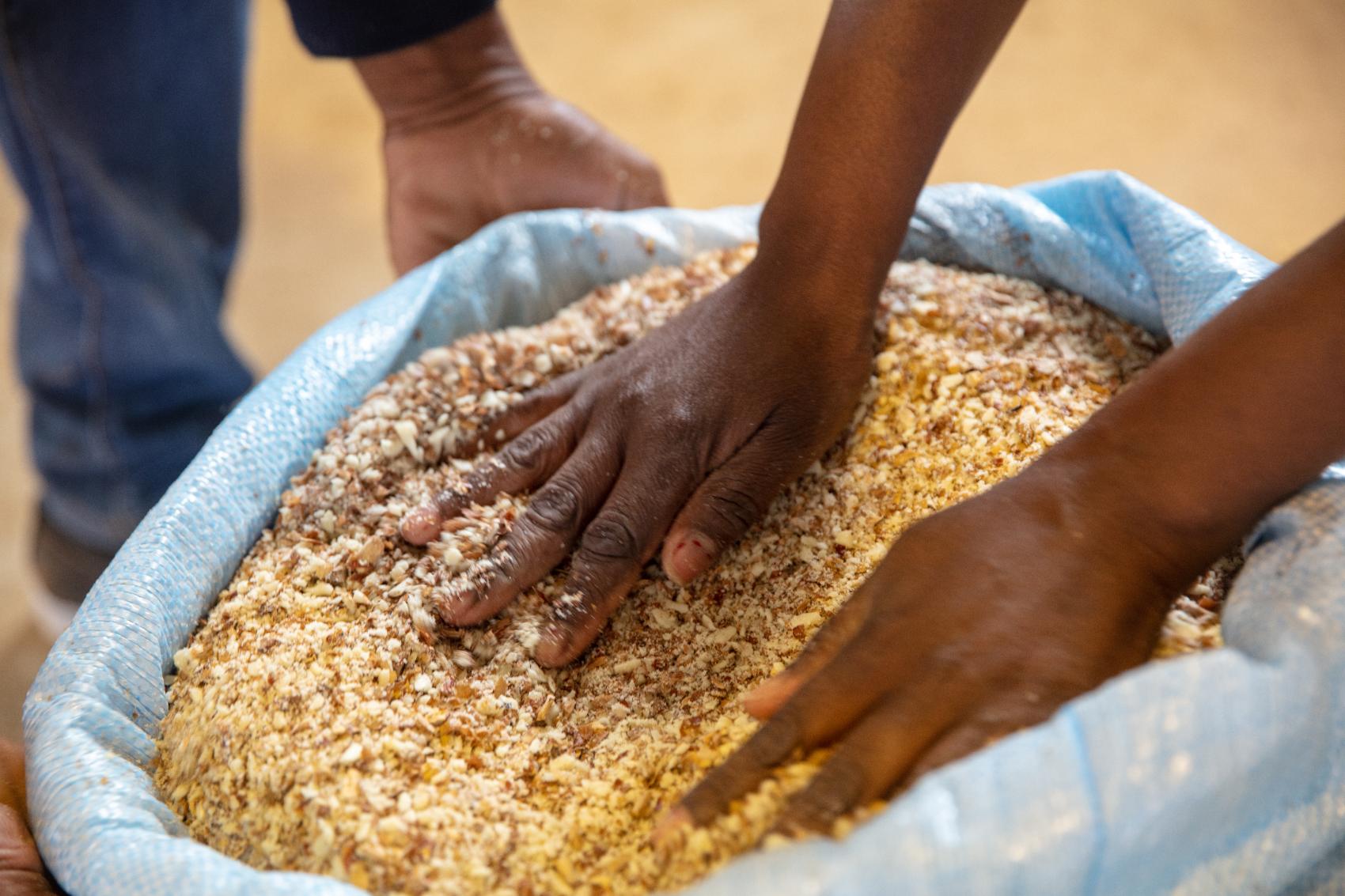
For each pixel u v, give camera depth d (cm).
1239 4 261
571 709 75
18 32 132
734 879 47
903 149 82
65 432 165
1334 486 63
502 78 117
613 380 85
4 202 245
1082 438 63
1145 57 249
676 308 95
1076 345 90
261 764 67
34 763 67
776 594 79
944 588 59
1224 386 58
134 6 136
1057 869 47
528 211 119
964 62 81
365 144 255
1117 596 58
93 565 173
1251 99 238
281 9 291
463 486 83
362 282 227
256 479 84
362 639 74
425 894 61
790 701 59
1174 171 223
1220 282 84
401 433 86
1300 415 57
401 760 68
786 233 84
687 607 80
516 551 78
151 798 67
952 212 98
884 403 87
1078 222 99
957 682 56
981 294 93
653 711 74
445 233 123
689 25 273
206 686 73
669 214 106
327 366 91
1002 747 49
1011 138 233
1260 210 214
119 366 161
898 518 81
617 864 61
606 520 79
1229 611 61
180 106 149
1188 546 60
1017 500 61
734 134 243
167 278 161
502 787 69
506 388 91
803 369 83
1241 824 54
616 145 117
